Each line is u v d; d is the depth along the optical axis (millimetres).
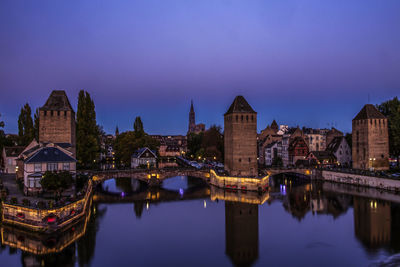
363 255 36719
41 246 40438
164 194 73875
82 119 83188
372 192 71062
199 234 45156
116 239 43062
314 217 53094
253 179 73938
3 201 47094
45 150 58406
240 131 81875
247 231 46312
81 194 51156
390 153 93562
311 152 106750
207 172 85312
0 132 95562
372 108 88188
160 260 36062
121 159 117375
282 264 34875
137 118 119562
